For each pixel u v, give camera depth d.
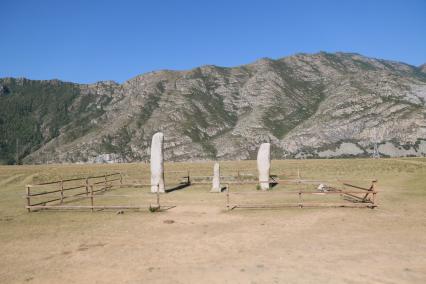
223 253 10.03
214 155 145.00
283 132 153.88
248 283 7.82
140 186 29.50
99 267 9.19
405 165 42.84
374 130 135.00
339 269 8.52
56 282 8.30
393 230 12.26
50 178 39.50
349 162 52.41
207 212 16.52
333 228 12.70
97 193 25.31
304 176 34.69
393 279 7.87
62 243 11.59
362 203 17.02
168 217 15.51
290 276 8.14
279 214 15.53
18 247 11.27
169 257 9.82
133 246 11.02
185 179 33.28
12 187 31.84
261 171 25.23
